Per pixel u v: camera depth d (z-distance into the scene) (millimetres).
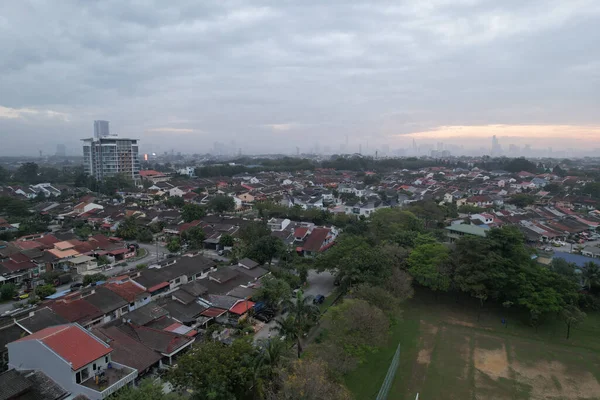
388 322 36156
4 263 53844
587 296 48688
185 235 73875
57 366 26969
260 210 98000
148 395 24984
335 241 68438
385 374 34719
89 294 41719
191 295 43594
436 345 40094
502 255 47625
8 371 26562
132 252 67750
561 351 39375
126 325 36156
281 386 25953
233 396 25594
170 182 149125
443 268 48125
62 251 60719
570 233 81438
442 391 32500
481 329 43688
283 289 45781
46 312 36500
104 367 29047
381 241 60938
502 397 31953
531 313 43594
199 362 26609
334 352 31312
